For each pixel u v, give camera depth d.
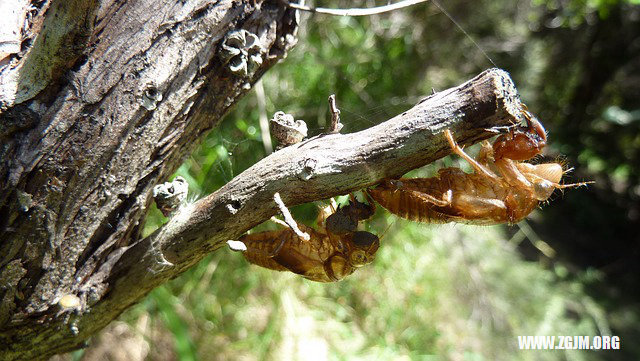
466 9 0.40
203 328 0.27
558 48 0.57
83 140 0.09
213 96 0.10
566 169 0.13
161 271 0.10
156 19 0.09
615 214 0.55
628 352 0.41
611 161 0.56
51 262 0.09
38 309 0.10
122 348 0.25
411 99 0.34
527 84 0.55
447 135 0.08
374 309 0.32
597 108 0.58
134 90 0.09
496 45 0.47
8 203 0.09
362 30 0.32
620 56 0.55
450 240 0.40
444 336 0.35
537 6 0.53
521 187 0.10
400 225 0.34
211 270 0.26
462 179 0.11
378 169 0.08
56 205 0.09
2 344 0.10
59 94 0.09
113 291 0.10
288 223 0.08
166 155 0.10
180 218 0.09
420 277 0.35
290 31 0.10
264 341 0.27
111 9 0.09
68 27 0.08
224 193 0.09
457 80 0.40
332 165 0.08
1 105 0.08
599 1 0.43
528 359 0.36
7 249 0.09
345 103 0.30
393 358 0.31
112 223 0.10
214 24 0.09
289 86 0.29
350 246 0.11
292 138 0.09
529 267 0.45
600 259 0.50
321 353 0.29
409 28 0.34
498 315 0.38
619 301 0.46
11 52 0.08
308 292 0.30
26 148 0.09
